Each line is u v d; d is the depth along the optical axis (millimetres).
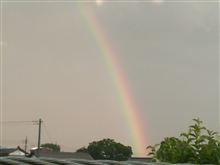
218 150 10273
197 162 10367
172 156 10805
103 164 7699
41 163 7340
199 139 10828
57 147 77625
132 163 8117
